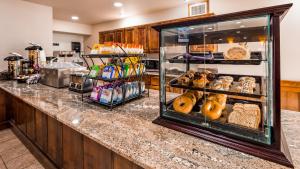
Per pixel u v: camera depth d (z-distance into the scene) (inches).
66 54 148.7
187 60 46.0
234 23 32.8
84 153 49.6
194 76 42.9
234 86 37.0
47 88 88.7
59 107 56.6
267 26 27.8
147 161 27.7
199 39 43.4
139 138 35.4
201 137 34.8
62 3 144.0
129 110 53.8
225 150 30.5
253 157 28.2
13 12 126.6
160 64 42.9
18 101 93.3
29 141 84.7
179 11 159.6
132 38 181.9
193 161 27.5
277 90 27.4
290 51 111.4
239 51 36.3
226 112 35.9
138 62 67.3
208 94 40.3
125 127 40.9
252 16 28.9
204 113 36.7
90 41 246.8
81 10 167.6
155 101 64.4
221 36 39.1
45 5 145.3
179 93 46.7
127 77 60.8
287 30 111.3
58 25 208.1
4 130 107.8
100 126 41.6
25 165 74.2
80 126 41.5
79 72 88.2
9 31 125.0
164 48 42.9
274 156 27.2
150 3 149.7
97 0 140.1
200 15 138.4
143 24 185.2
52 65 97.3
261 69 35.3
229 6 131.6
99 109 54.8
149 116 48.4
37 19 140.1
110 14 184.5
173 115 41.1
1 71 121.7
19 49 130.2
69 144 55.4
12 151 84.7
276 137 27.8
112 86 57.2
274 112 27.9
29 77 101.2
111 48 56.8
